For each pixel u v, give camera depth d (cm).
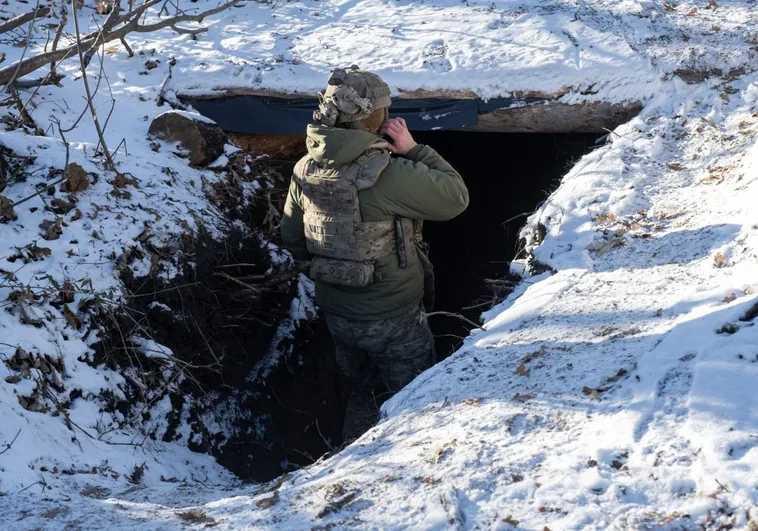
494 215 789
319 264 408
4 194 426
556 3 637
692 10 613
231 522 241
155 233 440
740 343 255
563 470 225
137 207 448
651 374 257
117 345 388
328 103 381
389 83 562
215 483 373
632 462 222
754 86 509
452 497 222
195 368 429
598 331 315
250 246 515
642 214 423
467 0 671
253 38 641
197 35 654
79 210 425
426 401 304
